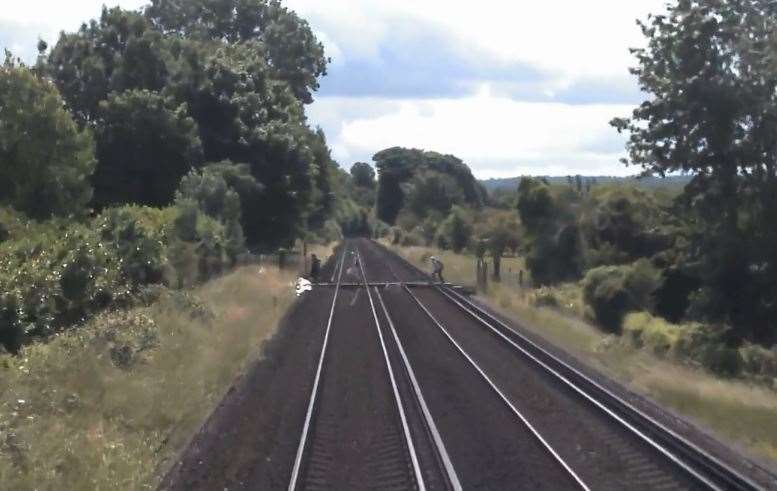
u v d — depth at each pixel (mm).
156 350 23438
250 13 100812
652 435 17875
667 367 29172
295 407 20719
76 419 16734
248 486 14289
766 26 38875
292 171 66250
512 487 14383
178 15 100125
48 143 42688
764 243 39875
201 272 42812
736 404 21938
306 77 99438
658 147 40906
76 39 62000
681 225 45469
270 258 58531
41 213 41969
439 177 152125
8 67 42562
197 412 18953
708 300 40750
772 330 40062
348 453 16766
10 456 13477
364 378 24547
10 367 18641
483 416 19797
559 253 58250
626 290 43938
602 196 57281
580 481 14422
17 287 22594
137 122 55250
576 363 27531
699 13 39031
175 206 45812
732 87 38938
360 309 42281
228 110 64062
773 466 15500
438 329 35094
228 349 26234
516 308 43219
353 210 186750
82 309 27109
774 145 39594
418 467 15039
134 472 14141
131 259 34219
